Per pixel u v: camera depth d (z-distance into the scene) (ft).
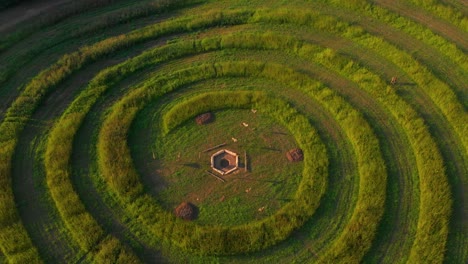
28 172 98.37
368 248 90.12
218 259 90.43
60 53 117.19
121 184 96.73
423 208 94.84
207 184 99.40
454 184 98.22
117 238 91.45
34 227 92.17
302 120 107.04
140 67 114.93
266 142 105.19
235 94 110.63
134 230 92.73
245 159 102.73
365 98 110.83
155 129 106.11
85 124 105.60
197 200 97.30
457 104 108.06
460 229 92.84
